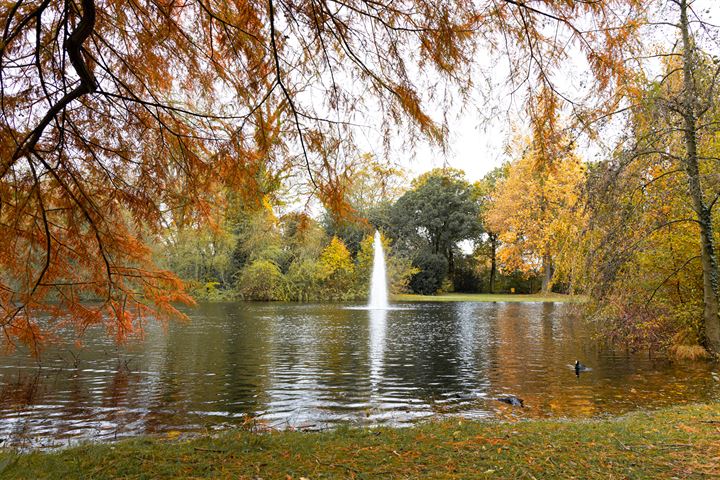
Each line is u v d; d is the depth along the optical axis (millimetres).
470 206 42969
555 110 3035
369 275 35125
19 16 3443
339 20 2850
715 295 10625
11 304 4254
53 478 3512
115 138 3977
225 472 3639
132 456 4059
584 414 6211
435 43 2779
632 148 9602
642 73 3027
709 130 10203
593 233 10641
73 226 4164
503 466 3746
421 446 4316
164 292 5031
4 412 6246
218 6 3055
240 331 15336
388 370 9203
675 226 11094
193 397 7086
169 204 4152
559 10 2688
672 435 4613
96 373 8688
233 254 33188
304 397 7129
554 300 33969
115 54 3711
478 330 15938
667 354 10969
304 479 3471
